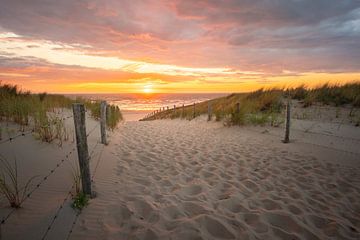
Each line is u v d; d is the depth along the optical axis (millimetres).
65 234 2652
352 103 12188
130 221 3039
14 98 7898
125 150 6871
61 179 3922
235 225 3049
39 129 5629
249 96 17547
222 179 4703
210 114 13969
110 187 4082
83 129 3389
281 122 10656
